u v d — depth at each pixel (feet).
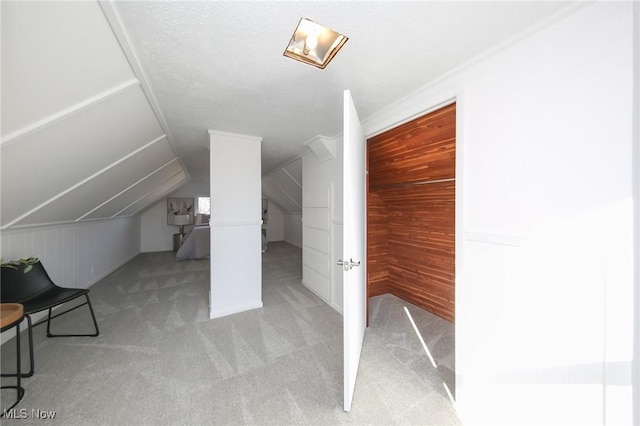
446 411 4.07
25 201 5.82
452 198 7.30
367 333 6.73
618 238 2.62
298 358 5.45
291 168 13.29
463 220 4.08
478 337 3.88
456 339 4.19
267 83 4.69
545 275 3.15
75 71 3.55
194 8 2.88
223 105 5.71
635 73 2.49
